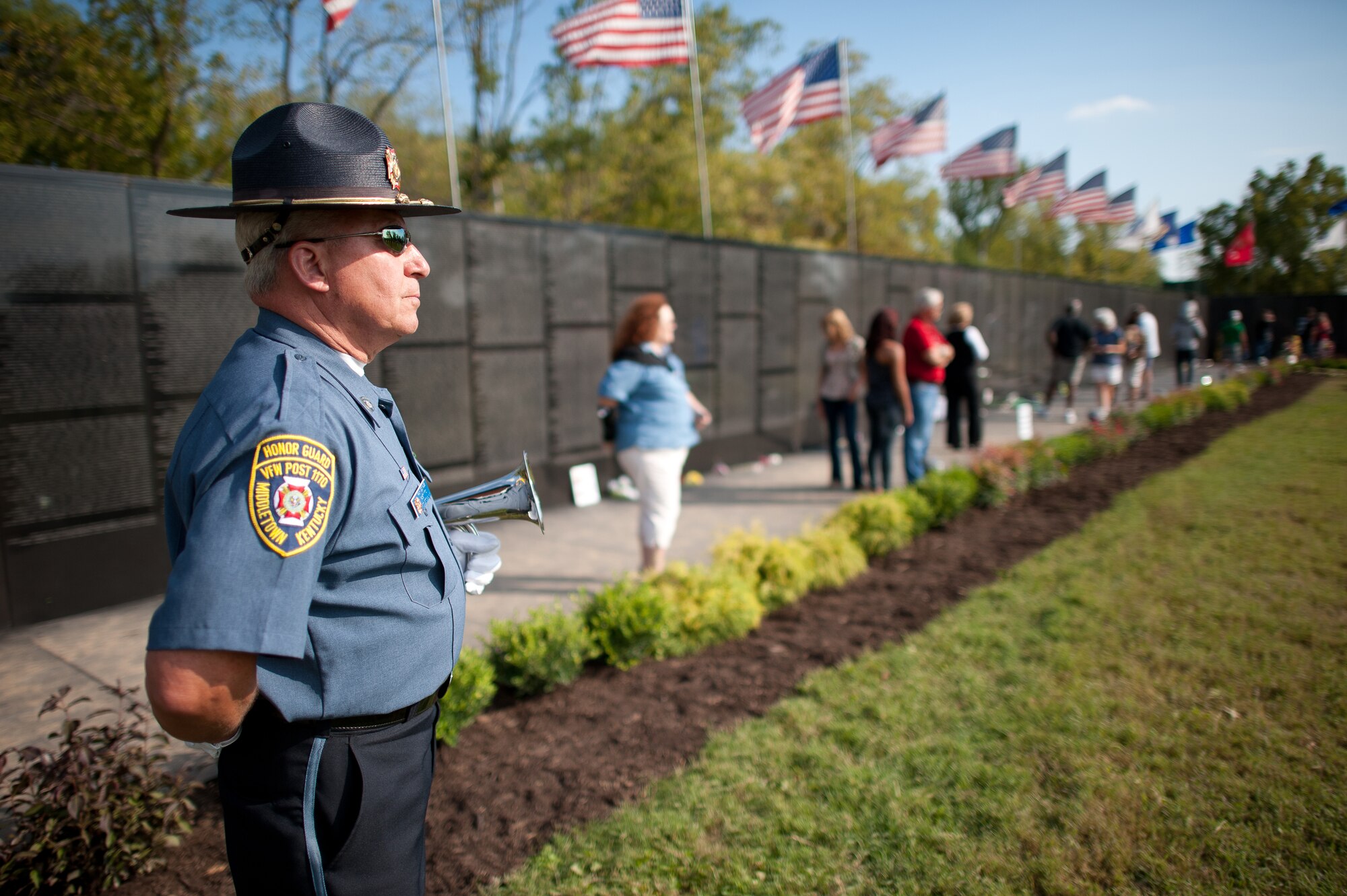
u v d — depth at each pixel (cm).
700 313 955
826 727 351
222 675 115
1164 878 255
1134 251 5922
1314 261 3753
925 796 300
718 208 2469
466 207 1897
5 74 1102
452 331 693
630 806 295
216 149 1314
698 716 364
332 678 133
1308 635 444
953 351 939
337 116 144
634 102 2347
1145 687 386
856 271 1237
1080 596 511
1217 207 3966
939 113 1355
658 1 923
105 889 249
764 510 800
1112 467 989
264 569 116
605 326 836
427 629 147
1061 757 325
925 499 683
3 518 470
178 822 263
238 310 559
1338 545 623
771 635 460
